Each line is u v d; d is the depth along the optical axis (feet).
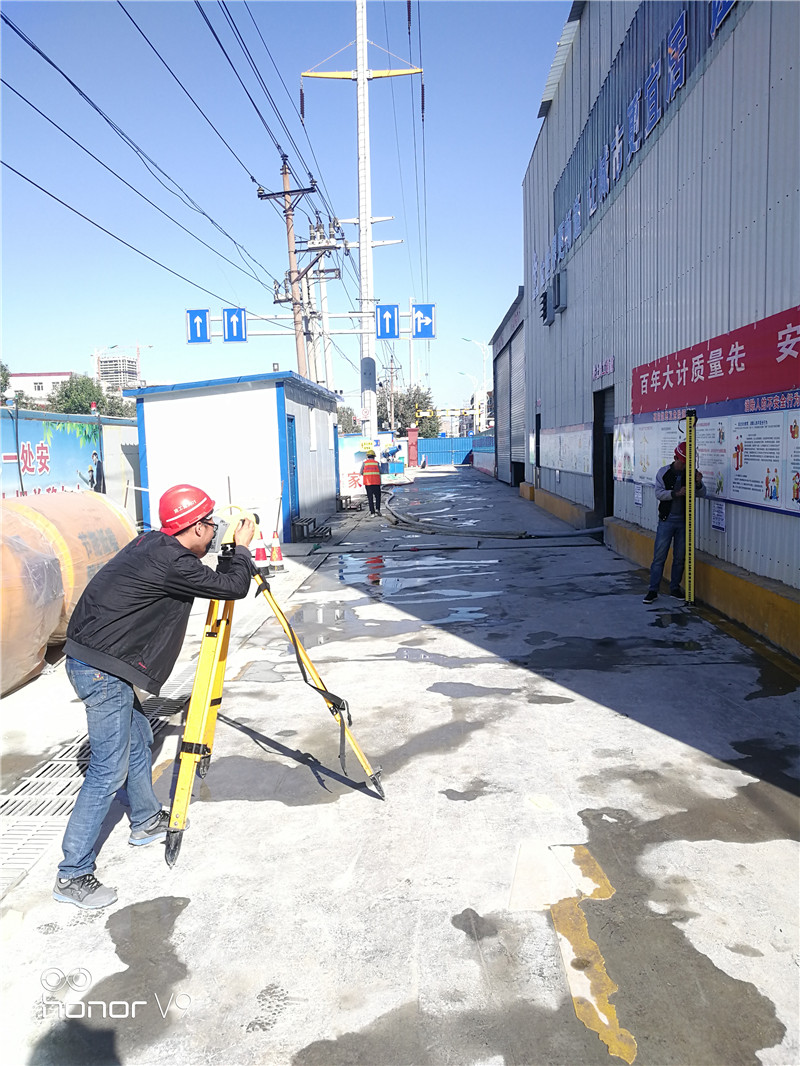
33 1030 8.68
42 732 17.81
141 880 11.57
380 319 87.45
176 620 11.67
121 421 60.49
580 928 9.96
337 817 13.17
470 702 18.42
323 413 69.10
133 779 12.39
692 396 29.48
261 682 20.85
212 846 12.45
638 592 30.32
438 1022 8.51
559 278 57.82
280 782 14.65
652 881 10.89
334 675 21.25
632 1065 7.84
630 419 39.47
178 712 18.85
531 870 11.28
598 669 20.47
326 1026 8.54
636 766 14.53
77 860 11.03
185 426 52.01
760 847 11.68
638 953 9.46
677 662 20.70
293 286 101.91
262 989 9.15
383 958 9.57
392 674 21.03
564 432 59.41
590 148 48.01
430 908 10.52
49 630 21.12
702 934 9.76
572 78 53.31
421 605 30.01
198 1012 8.84
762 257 23.00
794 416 21.18
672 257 31.76
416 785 14.20
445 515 65.82
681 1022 8.37
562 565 37.99
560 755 15.16
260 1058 8.16
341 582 36.06
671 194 31.81
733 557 26.05
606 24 43.21
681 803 13.07
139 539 11.69
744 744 15.33
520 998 8.80
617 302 41.75
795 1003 8.58
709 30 27.09
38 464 49.11
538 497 71.41
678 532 28.27
